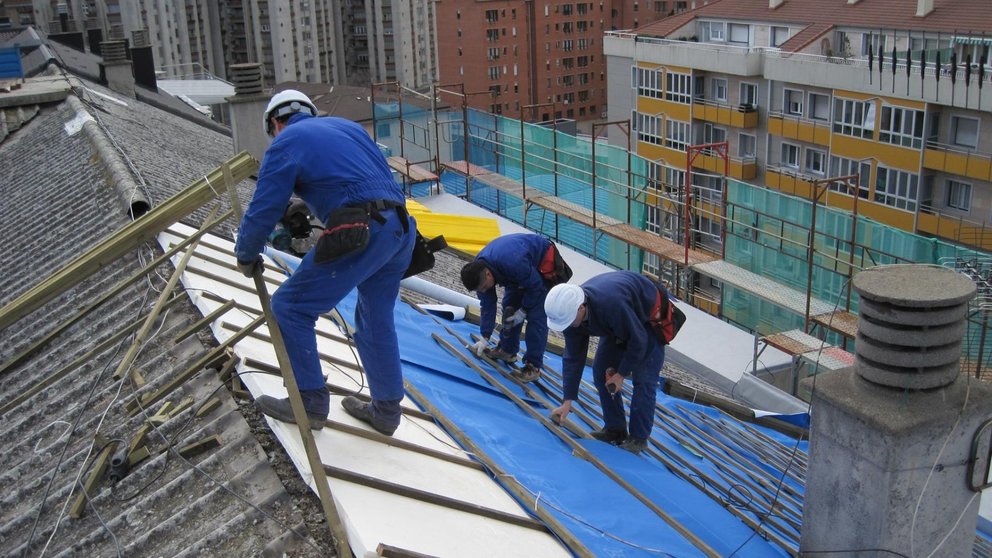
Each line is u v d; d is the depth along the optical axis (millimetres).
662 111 40000
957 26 29656
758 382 13516
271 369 4785
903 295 3730
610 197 24062
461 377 6453
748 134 36281
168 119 19719
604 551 4305
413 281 8781
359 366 5508
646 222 23406
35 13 71688
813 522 4312
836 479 4133
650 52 39844
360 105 40531
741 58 34875
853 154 31203
